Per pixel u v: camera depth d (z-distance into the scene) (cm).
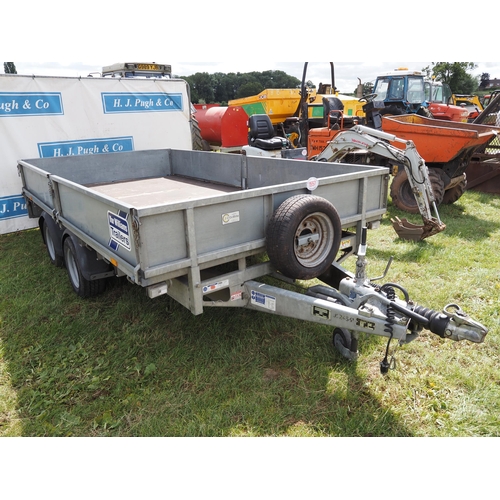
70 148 607
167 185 516
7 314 367
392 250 493
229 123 1132
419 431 233
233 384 270
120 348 312
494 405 249
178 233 235
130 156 568
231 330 329
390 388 264
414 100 1160
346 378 273
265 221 277
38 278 439
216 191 471
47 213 422
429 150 615
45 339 327
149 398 262
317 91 1187
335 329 295
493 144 820
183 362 294
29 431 240
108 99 627
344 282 266
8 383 281
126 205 226
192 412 248
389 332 226
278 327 331
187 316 347
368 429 233
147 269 225
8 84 543
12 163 564
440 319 217
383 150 511
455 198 691
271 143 787
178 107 701
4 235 596
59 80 580
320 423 240
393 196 668
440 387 265
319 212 274
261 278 399
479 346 305
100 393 270
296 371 283
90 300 384
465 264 450
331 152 569
